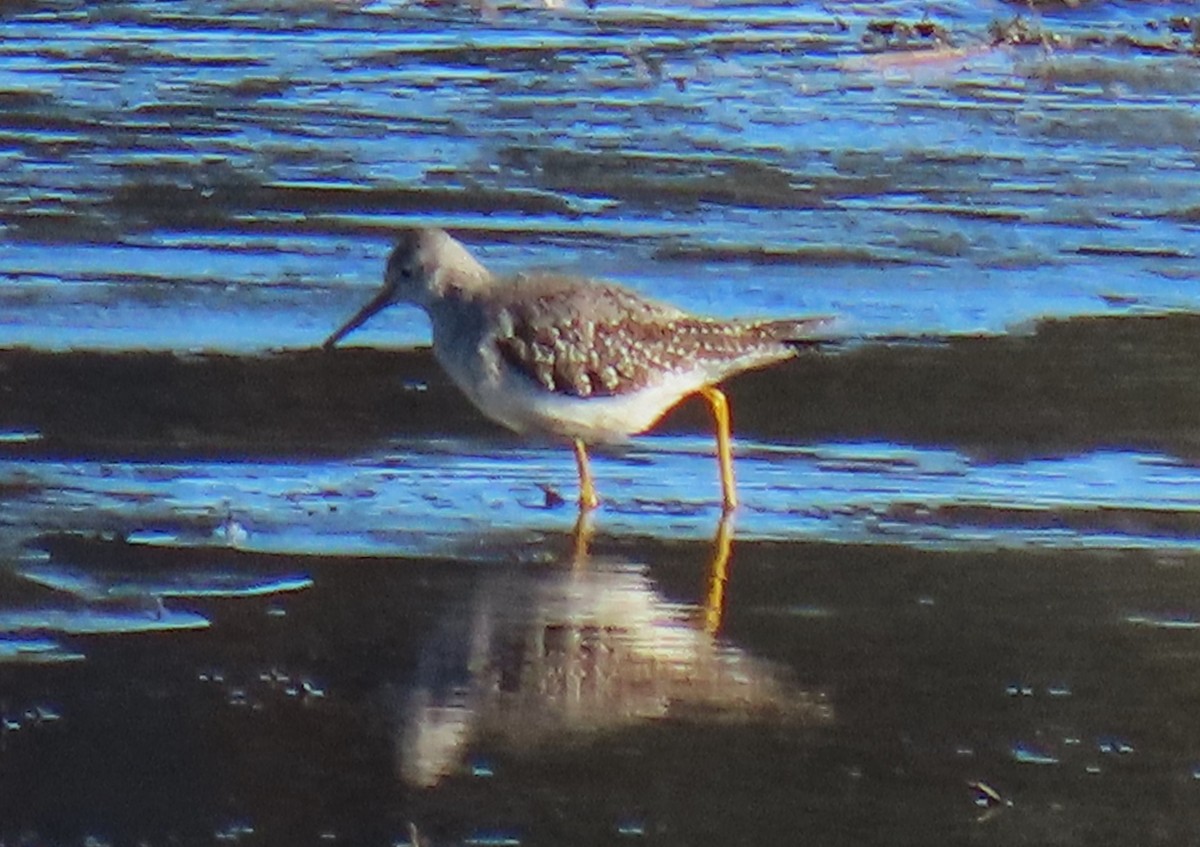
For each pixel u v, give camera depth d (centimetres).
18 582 1223
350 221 1881
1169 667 1166
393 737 1064
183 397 1504
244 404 1498
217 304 1683
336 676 1127
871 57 2369
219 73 2319
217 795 1010
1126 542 1323
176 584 1230
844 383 1562
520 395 1350
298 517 1328
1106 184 2014
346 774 1030
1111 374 1586
